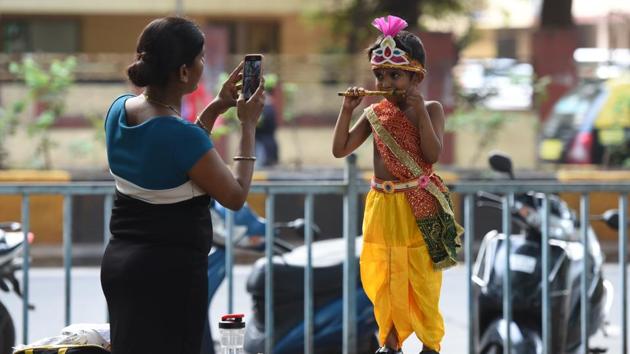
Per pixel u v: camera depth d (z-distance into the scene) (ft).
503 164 36.76
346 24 129.49
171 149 22.29
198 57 22.94
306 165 101.71
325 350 36.68
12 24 137.28
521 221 36.86
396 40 26.58
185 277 22.56
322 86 108.88
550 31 114.01
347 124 27.58
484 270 37.55
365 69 108.27
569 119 106.42
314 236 40.27
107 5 132.87
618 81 106.52
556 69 112.88
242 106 23.58
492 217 74.64
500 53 132.05
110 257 22.81
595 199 76.28
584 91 108.58
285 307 36.52
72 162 96.68
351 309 34.76
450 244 27.68
